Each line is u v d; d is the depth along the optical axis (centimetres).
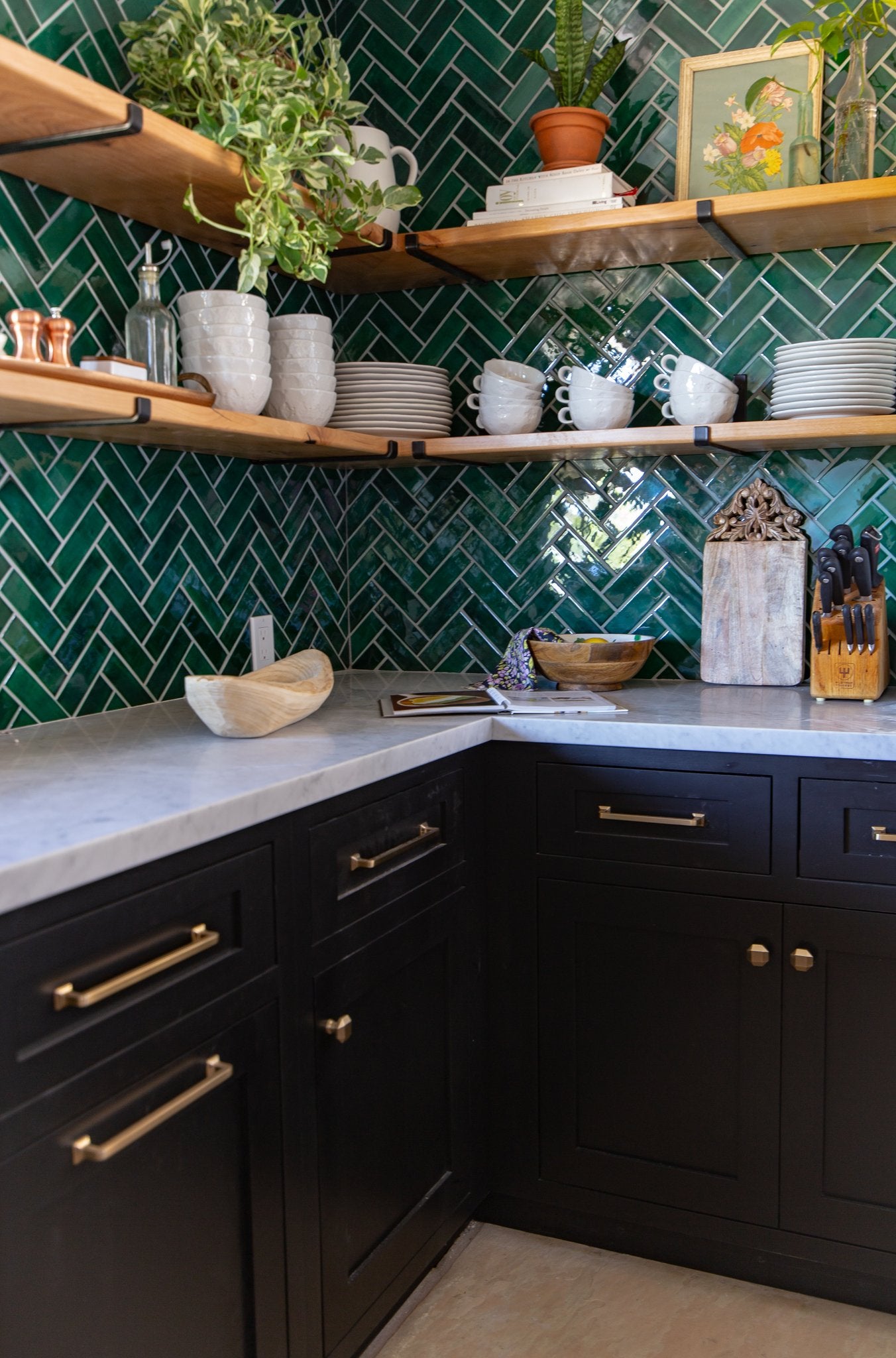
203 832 119
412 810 166
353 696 214
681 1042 181
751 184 214
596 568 237
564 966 188
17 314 140
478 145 237
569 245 211
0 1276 96
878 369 197
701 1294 183
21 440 169
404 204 204
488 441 214
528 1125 195
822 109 211
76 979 104
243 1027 129
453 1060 183
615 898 183
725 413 207
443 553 250
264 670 191
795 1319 176
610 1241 196
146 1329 115
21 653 171
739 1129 179
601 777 181
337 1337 151
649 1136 186
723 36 217
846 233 204
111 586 187
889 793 163
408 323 247
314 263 179
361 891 153
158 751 153
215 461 211
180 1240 120
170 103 175
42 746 158
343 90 190
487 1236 201
